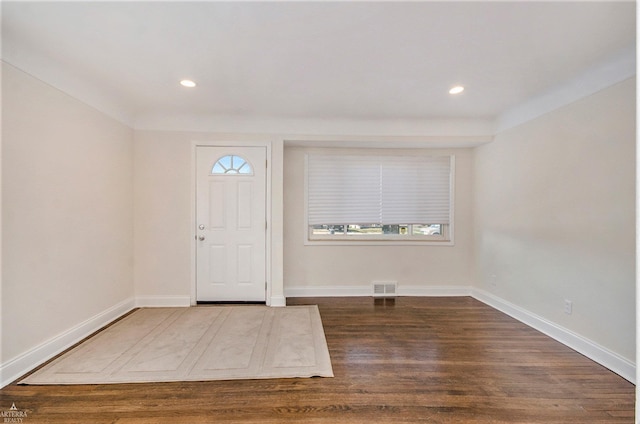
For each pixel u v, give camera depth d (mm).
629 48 1889
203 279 3412
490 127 3422
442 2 1470
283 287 3588
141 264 3299
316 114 3252
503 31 1714
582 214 2309
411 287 3908
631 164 1972
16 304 1908
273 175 3416
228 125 3352
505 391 1812
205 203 3389
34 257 2033
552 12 1539
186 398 1729
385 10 1535
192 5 1506
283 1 1470
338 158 3875
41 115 2070
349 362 2133
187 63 2117
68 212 2324
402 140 3469
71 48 1921
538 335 2625
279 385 1858
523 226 2943
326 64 2121
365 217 3910
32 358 2010
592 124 2227
